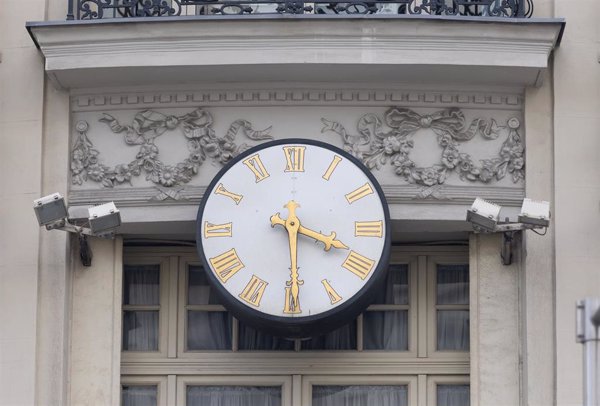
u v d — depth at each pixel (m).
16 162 29.14
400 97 28.98
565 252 28.62
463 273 29.45
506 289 28.83
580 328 22.30
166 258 29.55
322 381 29.22
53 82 29.05
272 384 29.25
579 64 29.09
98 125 29.19
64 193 29.03
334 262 28.11
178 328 29.41
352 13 28.61
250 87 28.95
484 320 28.80
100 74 28.78
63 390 28.69
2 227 29.03
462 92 28.98
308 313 27.92
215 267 28.17
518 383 28.64
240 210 28.34
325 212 28.28
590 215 28.73
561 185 28.81
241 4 28.94
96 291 29.05
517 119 29.03
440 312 29.39
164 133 29.08
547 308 28.55
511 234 28.55
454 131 28.94
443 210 28.75
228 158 28.91
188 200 28.84
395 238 29.41
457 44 28.44
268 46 28.44
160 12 29.11
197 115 29.00
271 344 29.41
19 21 29.52
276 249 28.20
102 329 28.98
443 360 29.20
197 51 28.52
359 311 28.22
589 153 28.91
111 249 29.12
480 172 28.84
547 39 28.52
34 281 28.83
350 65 28.42
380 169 28.83
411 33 28.39
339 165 28.47
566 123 28.94
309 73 28.64
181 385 29.30
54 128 29.20
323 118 28.95
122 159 29.08
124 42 28.58
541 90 29.05
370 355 29.22
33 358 28.67
